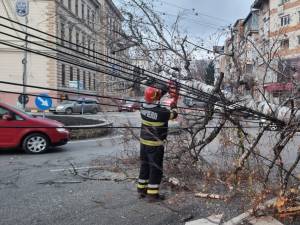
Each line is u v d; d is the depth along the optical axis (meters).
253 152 5.96
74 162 9.61
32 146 11.39
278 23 9.05
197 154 7.18
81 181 7.49
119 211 5.73
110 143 13.18
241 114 6.00
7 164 9.51
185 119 6.83
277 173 6.36
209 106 6.16
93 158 10.05
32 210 5.78
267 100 6.00
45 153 11.45
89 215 5.57
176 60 7.05
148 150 6.17
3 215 5.57
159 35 6.98
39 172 8.40
